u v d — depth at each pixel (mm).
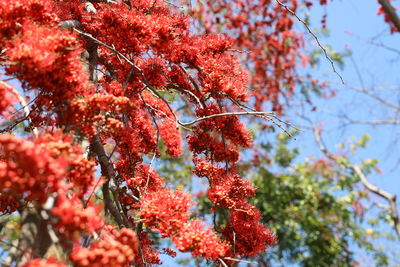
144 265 5445
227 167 6160
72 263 4020
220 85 6262
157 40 6184
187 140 6598
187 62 6672
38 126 5344
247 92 6500
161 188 6477
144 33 5980
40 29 4648
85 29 6355
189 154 11133
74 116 4570
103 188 5445
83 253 3490
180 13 6957
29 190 3467
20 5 4789
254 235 5961
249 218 6031
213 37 6828
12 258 3936
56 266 3365
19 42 4438
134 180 6012
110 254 3520
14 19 4789
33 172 3361
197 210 10555
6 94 4398
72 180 3879
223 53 6805
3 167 3391
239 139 6625
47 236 3996
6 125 5035
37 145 3689
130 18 5965
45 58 4344
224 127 6586
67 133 4535
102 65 6988
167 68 6816
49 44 4430
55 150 3705
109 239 3717
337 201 11250
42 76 4449
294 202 11219
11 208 5023
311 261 10594
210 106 6750
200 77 6695
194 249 4691
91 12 6492
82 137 4750
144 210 4898
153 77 6629
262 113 5488
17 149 3332
